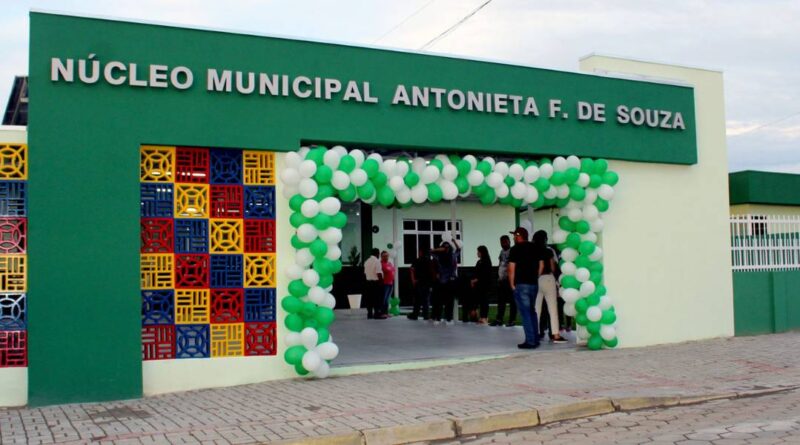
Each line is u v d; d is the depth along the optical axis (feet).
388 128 34.83
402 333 47.93
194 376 31.27
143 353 30.76
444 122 36.14
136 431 23.93
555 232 40.22
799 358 36.65
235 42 32.19
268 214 32.63
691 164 43.55
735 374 32.83
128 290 30.19
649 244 42.06
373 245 76.07
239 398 28.86
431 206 79.51
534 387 29.96
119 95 30.37
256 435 22.89
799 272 47.78
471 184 36.22
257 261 32.42
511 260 39.86
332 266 31.94
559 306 45.85
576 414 26.58
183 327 31.32
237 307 32.07
